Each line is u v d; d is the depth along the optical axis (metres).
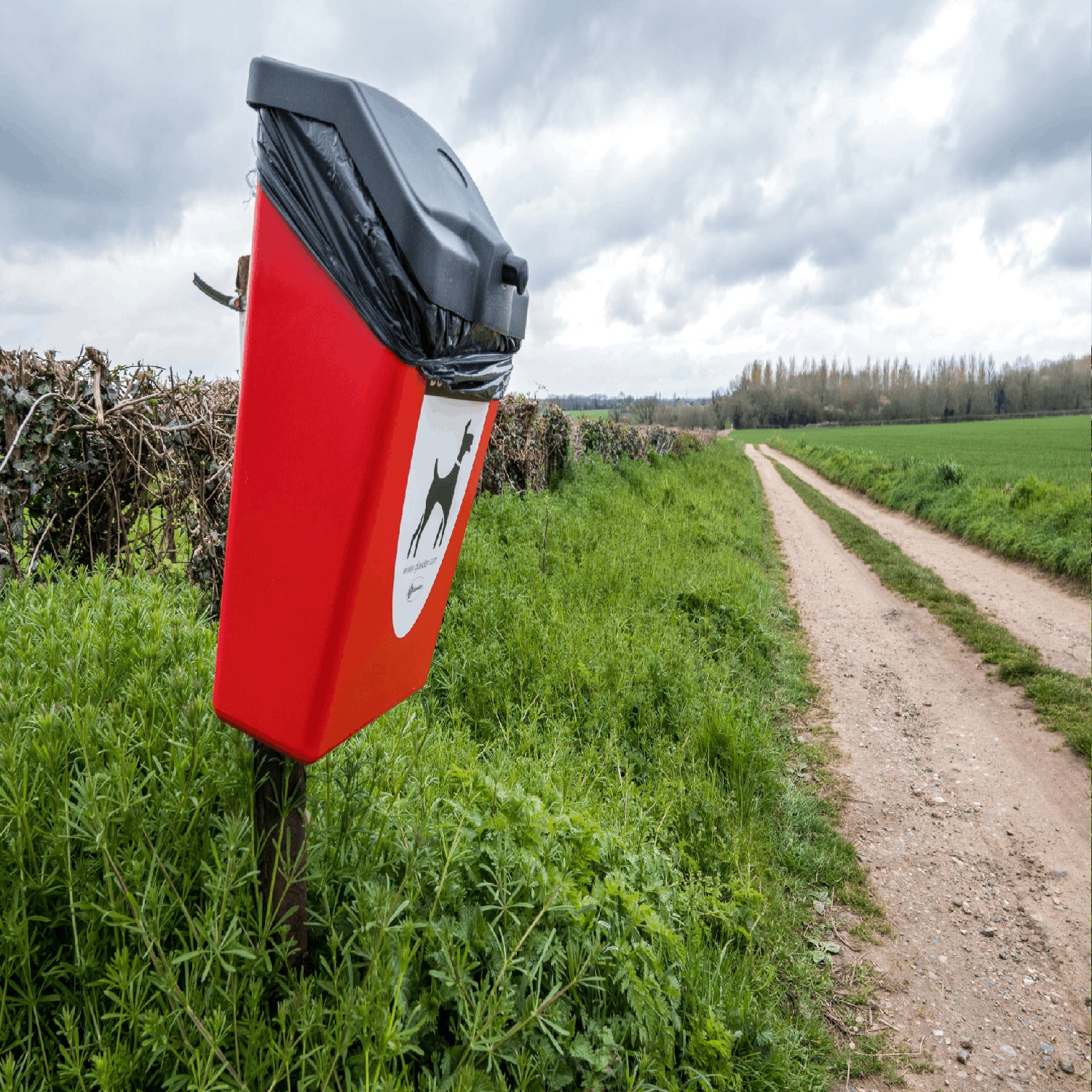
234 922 1.16
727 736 3.76
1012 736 5.06
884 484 20.34
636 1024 1.64
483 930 1.52
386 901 1.30
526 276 1.29
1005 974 2.80
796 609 8.27
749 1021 2.06
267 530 1.16
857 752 4.71
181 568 3.73
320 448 1.10
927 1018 2.54
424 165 1.17
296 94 1.03
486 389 1.41
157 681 1.88
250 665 1.22
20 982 1.15
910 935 2.98
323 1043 1.17
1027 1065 2.37
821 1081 2.10
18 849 1.19
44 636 2.02
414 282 1.01
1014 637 7.17
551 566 5.83
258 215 1.10
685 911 2.36
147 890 1.13
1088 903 3.26
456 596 4.62
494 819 1.76
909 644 7.20
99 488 3.32
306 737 1.20
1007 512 12.71
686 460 21.80
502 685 3.62
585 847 1.92
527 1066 1.37
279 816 1.34
